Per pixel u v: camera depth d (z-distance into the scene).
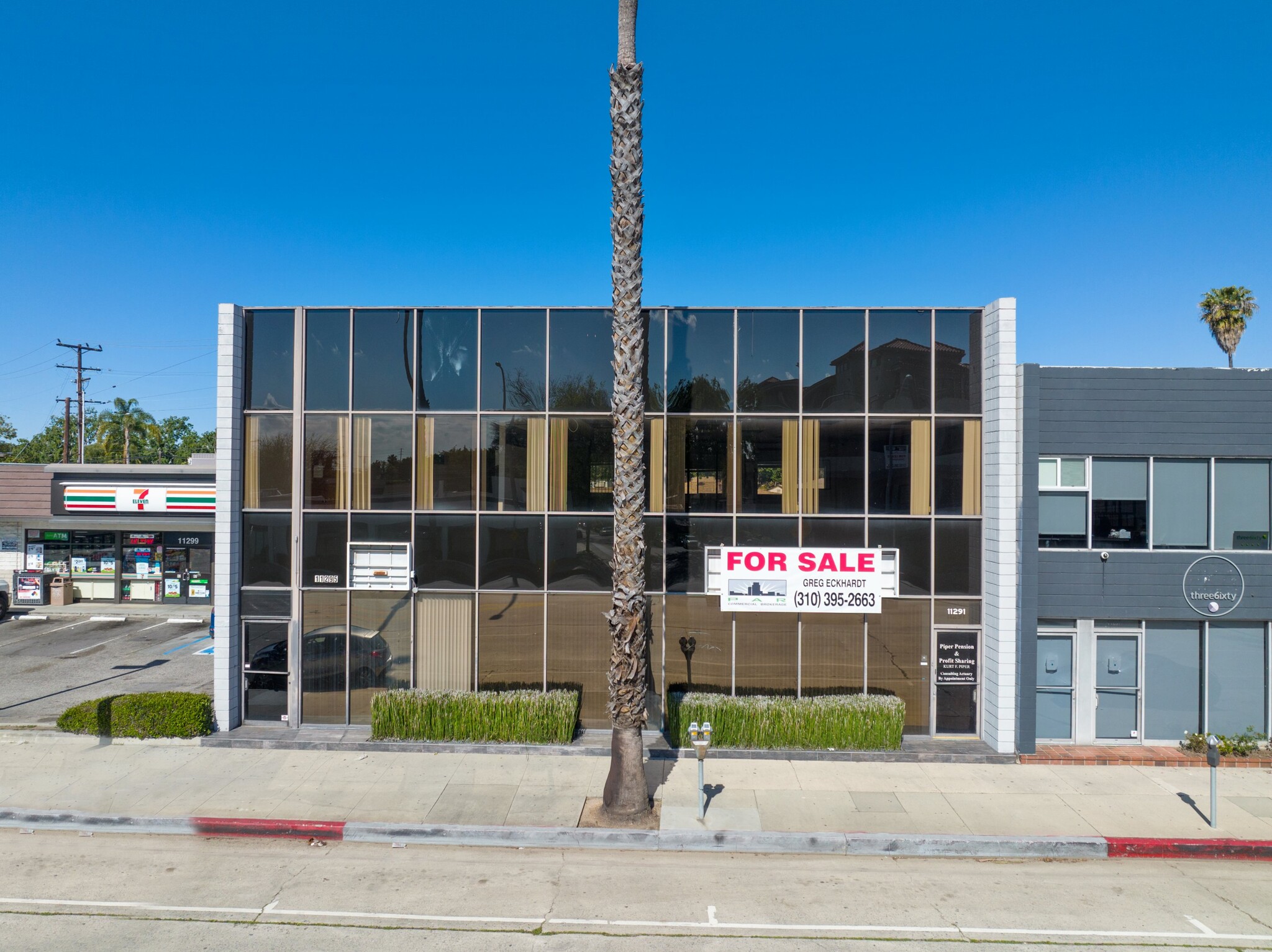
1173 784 12.80
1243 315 49.47
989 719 14.32
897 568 14.64
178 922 8.77
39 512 27.75
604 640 14.84
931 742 14.48
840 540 14.70
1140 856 10.68
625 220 11.80
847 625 14.70
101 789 12.24
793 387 14.76
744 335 14.79
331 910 9.05
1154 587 14.36
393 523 14.93
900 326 14.73
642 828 11.00
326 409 15.01
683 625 14.77
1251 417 14.44
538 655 14.87
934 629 14.62
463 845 10.87
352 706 14.96
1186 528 14.52
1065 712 14.63
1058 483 14.49
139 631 24.58
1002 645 14.02
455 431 14.94
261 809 11.57
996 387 14.22
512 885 9.70
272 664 15.12
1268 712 14.42
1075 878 10.03
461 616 14.90
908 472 14.70
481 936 8.50
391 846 10.81
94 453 66.81
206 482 27.73
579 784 12.61
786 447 14.74
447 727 14.27
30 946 8.21
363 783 12.56
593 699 14.86
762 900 9.35
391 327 15.03
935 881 9.93
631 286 11.87
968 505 14.66
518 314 14.95
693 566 14.78
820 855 10.65
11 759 13.48
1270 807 11.91
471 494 14.91
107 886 9.59
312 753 13.87
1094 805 11.96
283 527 15.04
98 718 14.35
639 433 11.72
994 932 8.69
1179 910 9.23
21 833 11.12
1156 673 14.58
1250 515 14.51
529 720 14.20
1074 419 14.39
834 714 14.02
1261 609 14.31
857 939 8.51
